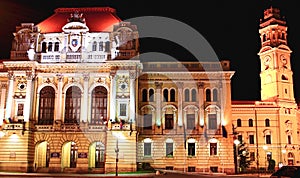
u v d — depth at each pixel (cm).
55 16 7688
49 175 5384
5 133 6688
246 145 9544
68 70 7106
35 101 7019
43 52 7194
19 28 7188
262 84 10762
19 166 6556
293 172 3111
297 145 9769
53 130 6831
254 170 8619
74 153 7019
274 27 10712
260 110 9762
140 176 4994
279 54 10494
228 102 7569
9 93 6900
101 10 7794
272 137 9625
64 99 7056
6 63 6944
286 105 9900
